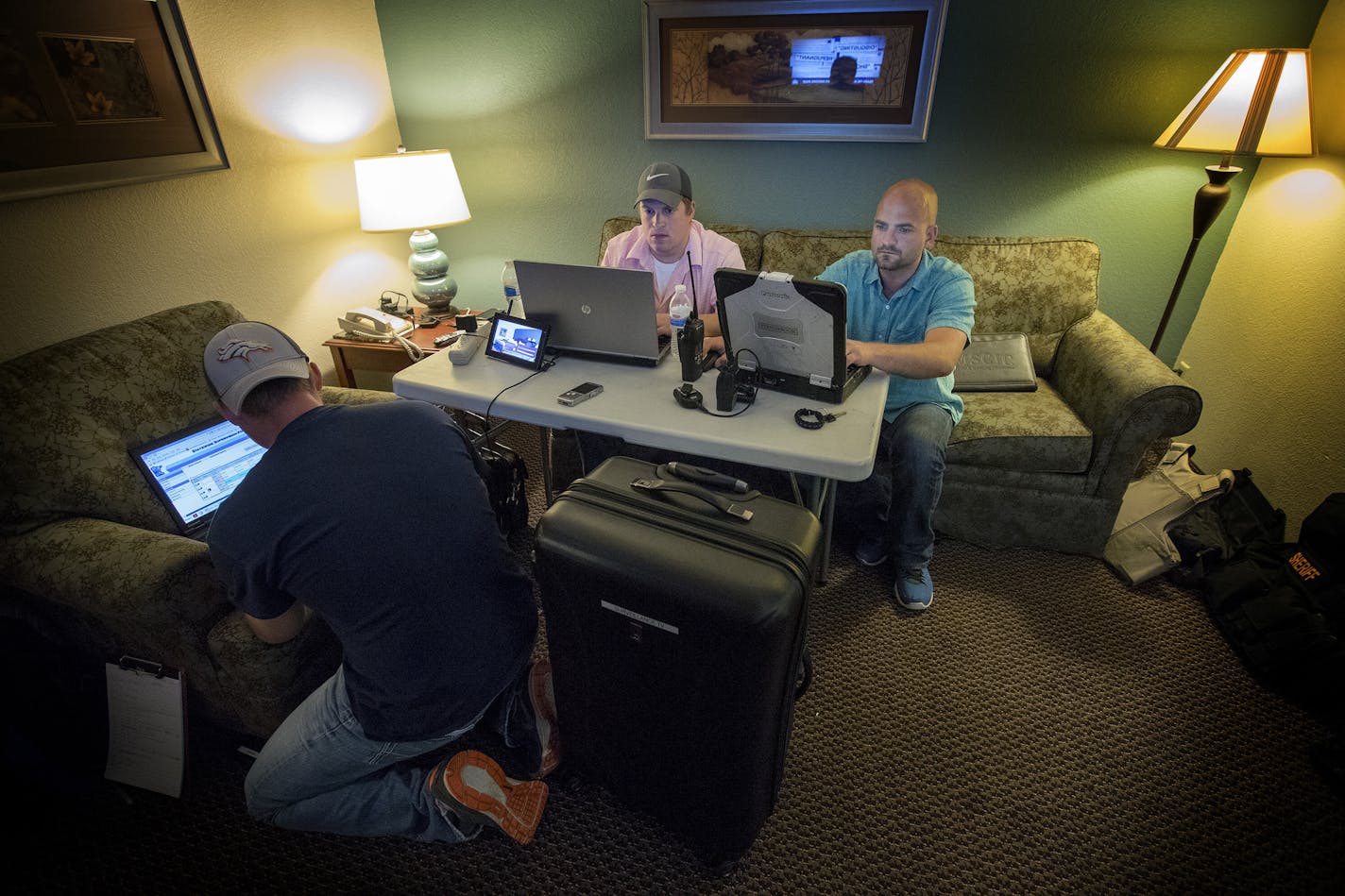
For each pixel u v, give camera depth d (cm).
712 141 262
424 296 262
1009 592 198
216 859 134
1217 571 190
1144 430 185
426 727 109
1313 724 157
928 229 178
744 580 96
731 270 143
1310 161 201
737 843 123
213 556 99
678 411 149
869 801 142
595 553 103
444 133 294
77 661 147
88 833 139
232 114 222
